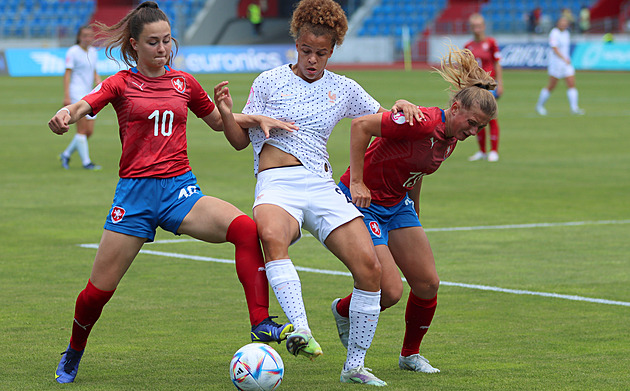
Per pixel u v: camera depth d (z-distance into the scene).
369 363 17.23
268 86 16.36
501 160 51.09
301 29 15.82
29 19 161.75
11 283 23.42
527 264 26.33
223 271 25.28
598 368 16.59
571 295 22.72
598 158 51.78
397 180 16.41
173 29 158.12
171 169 15.66
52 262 26.03
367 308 15.49
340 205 15.78
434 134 15.82
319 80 16.41
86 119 45.91
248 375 14.20
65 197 37.69
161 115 15.49
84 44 45.22
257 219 15.42
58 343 18.06
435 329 19.59
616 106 87.06
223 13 167.88
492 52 49.22
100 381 15.63
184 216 15.58
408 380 15.91
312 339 13.91
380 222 16.62
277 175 15.89
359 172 15.95
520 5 153.88
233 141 16.44
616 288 23.48
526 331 19.41
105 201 36.78
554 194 39.47
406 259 16.58
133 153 15.51
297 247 29.00
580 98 96.12
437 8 160.12
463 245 29.05
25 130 66.06
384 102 83.62
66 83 44.59
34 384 15.42
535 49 140.62
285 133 16.11
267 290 15.01
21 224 31.92
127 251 15.62
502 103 90.81
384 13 162.00
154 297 22.20
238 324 19.77
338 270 25.59
